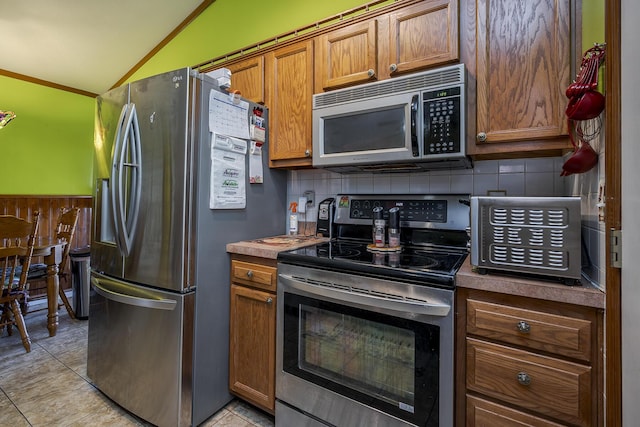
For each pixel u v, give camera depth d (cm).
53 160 366
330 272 133
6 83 334
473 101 133
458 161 143
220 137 163
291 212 214
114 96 174
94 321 183
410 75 141
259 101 198
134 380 159
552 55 119
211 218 160
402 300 113
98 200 184
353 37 162
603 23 92
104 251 178
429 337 110
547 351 95
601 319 88
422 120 137
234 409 168
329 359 135
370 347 124
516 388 98
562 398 93
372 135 152
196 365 153
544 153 134
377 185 191
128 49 319
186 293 148
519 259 100
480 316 104
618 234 77
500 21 128
